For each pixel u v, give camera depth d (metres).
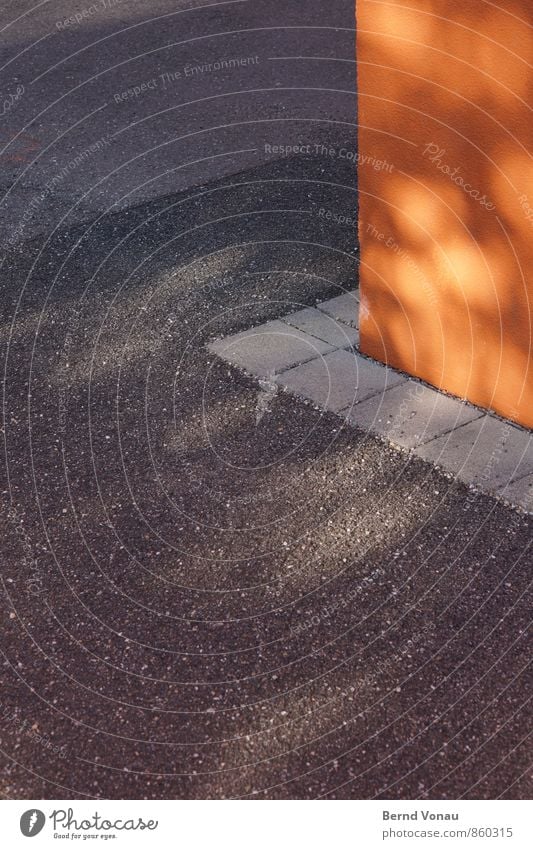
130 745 2.35
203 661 2.58
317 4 8.73
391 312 3.69
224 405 3.66
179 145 6.12
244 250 4.84
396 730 2.34
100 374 3.92
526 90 2.85
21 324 4.35
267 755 2.31
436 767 2.25
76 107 6.84
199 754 2.32
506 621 2.63
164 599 2.79
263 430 3.50
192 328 4.20
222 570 2.88
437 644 2.57
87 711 2.45
